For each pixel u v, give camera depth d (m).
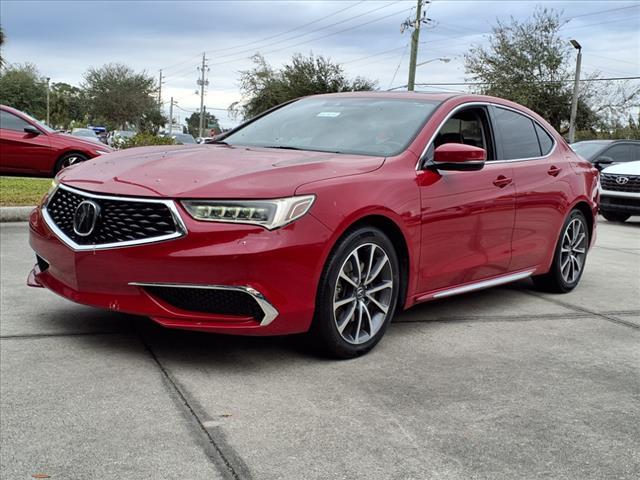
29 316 4.28
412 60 35.00
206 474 2.45
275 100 47.69
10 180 11.37
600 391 3.44
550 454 2.71
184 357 3.65
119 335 3.96
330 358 3.73
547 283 5.72
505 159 4.98
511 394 3.34
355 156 4.09
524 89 40.09
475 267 4.60
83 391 3.14
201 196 3.32
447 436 2.83
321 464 2.55
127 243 3.38
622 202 12.45
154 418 2.89
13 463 2.47
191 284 3.30
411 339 4.20
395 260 3.95
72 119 79.50
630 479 2.54
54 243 3.71
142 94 75.12
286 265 3.34
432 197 4.13
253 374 3.45
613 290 6.05
